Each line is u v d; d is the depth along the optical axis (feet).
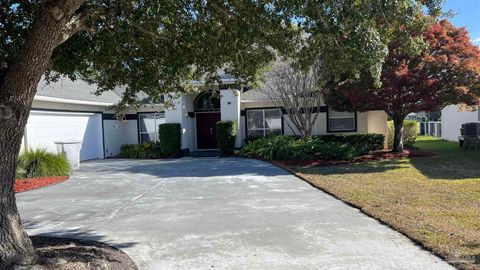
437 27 48.83
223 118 68.28
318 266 16.37
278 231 21.43
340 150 54.65
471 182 34.78
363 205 26.45
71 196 33.63
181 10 19.10
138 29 20.26
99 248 18.88
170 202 30.12
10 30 18.62
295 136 65.31
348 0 14.84
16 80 14.89
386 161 52.42
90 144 68.13
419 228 20.61
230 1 17.65
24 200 32.09
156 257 18.07
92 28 18.90
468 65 47.91
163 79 24.18
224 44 20.07
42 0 15.07
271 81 63.57
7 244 15.11
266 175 42.96
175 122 68.85
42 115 55.72
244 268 16.43
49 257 16.38
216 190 34.53
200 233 21.54
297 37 19.71
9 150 15.19
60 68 20.58
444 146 72.43
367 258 17.08
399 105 52.54
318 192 32.42
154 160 63.77
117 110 26.96
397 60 49.47
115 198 32.40
